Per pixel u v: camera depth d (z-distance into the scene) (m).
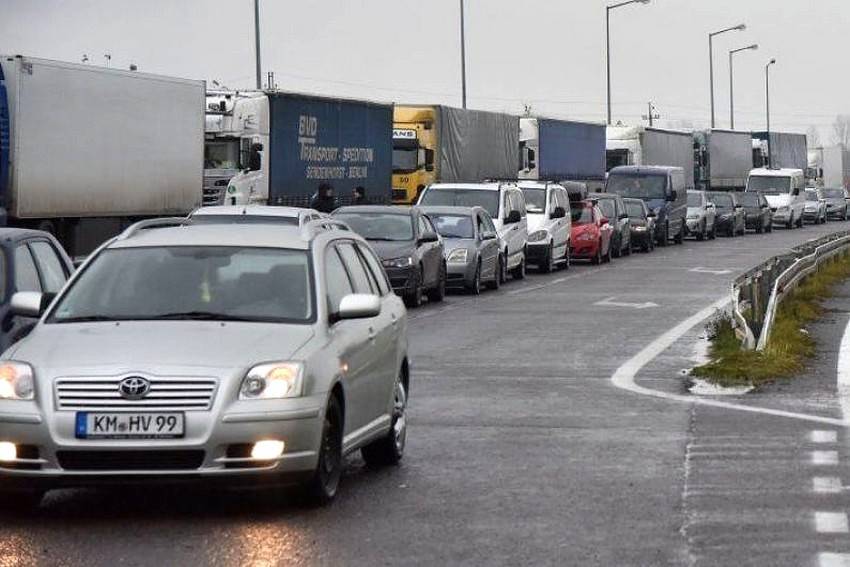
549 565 17.28
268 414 19.42
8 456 19.36
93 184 63.91
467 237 67.38
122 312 21.47
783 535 18.83
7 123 57.38
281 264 22.09
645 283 74.38
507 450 25.69
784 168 185.50
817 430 27.89
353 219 61.41
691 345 44.25
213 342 20.06
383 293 24.75
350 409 21.50
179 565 17.22
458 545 18.34
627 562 17.44
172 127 70.56
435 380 36.03
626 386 34.88
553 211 86.38
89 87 63.22
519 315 55.41
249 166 77.19
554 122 122.12
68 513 20.27
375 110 91.81
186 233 22.98
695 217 131.00
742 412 30.38
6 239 25.28
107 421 19.17
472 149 104.81
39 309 22.06
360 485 22.36
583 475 23.20
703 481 22.64
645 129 142.50
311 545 18.31
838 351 41.78
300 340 20.52
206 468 19.25
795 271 59.16
